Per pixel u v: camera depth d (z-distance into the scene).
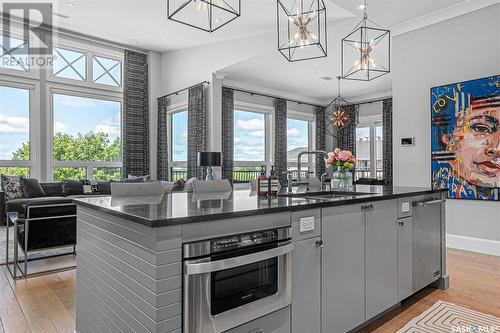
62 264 3.51
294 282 1.63
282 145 8.25
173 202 1.80
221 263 1.28
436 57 4.28
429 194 2.69
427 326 2.10
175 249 1.22
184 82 7.07
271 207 1.53
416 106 4.50
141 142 7.46
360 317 2.00
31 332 2.05
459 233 4.06
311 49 5.29
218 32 5.64
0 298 2.58
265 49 5.42
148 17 5.41
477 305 2.42
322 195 2.62
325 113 9.48
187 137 6.82
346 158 2.80
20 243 3.21
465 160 3.97
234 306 1.35
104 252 1.64
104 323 1.63
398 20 4.44
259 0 4.21
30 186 5.55
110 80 7.30
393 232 2.28
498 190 3.70
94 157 7.07
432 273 2.66
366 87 7.82
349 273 1.93
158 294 1.18
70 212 3.23
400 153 4.68
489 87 3.77
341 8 4.04
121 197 2.17
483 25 3.85
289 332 1.59
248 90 7.62
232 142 7.23
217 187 2.85
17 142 6.12
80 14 5.53
